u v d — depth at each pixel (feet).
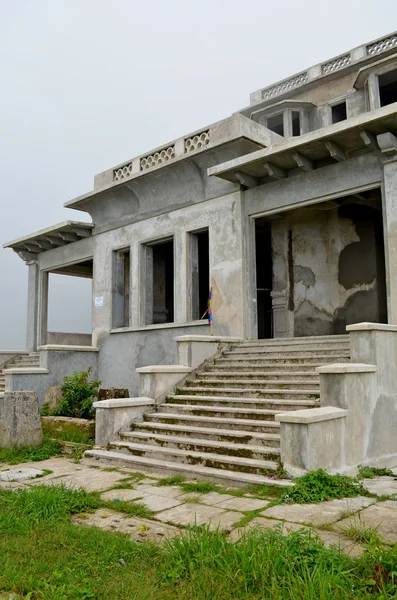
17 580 13.11
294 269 46.93
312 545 13.69
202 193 45.68
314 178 38.22
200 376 36.70
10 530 16.89
